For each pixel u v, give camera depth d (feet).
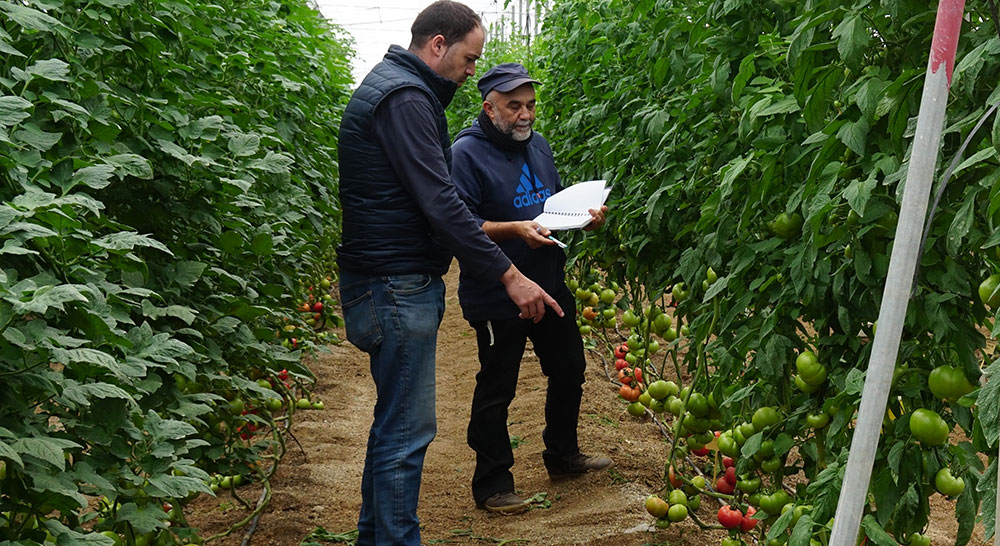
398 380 9.36
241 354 10.89
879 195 6.22
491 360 12.20
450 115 49.75
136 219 8.88
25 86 6.50
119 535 7.58
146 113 8.61
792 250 7.22
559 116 21.80
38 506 5.80
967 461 6.18
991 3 4.90
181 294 9.20
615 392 18.34
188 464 6.98
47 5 7.23
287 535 11.90
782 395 8.14
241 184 8.75
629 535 11.31
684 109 10.67
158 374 7.88
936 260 6.04
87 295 5.95
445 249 9.59
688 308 11.17
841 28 5.86
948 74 4.24
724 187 7.29
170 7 9.70
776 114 7.62
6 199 6.20
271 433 16.28
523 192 12.17
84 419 6.41
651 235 12.32
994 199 4.76
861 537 6.63
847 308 6.94
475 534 11.87
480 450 12.56
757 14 9.01
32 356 5.68
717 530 11.48
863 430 4.43
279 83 15.24
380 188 9.18
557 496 13.03
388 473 9.34
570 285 16.92
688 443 10.43
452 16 9.38
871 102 5.85
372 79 9.21
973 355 5.93
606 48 16.52
